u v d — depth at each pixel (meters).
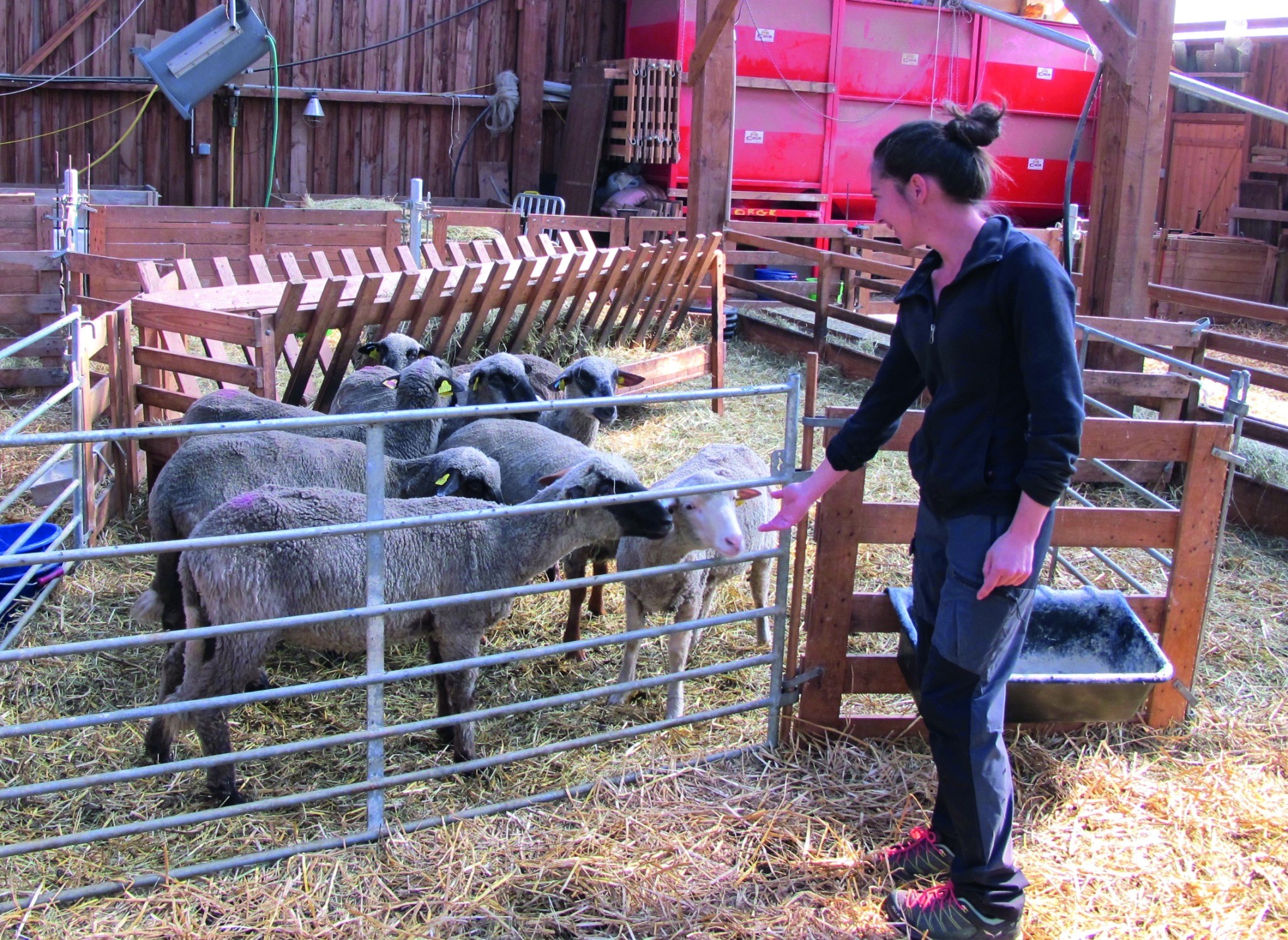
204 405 5.82
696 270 10.28
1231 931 3.43
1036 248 2.94
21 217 9.16
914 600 3.51
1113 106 8.55
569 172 16.11
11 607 5.18
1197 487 4.46
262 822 3.80
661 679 4.17
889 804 4.03
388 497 5.25
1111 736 4.54
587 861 3.64
